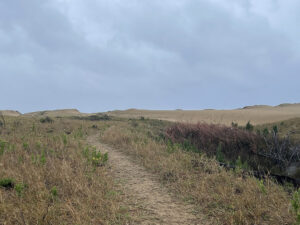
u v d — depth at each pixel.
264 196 5.11
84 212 4.31
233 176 6.69
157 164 8.14
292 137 11.55
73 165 7.41
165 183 6.52
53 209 4.36
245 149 11.25
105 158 8.34
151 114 54.59
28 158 7.48
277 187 5.68
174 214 4.71
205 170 7.41
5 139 11.00
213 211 4.77
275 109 57.34
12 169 6.42
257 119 29.98
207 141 12.15
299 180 6.27
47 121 20.28
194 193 5.64
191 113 48.41
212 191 5.73
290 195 5.43
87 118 31.88
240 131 12.64
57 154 8.70
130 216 4.52
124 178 6.95
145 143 11.64
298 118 15.21
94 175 6.53
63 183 5.58
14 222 3.99
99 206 4.73
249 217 4.41
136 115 52.97
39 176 5.73
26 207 4.36
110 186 5.93
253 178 6.28
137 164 8.59
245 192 5.33
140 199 5.42
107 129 17.88
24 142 9.94
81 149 9.92
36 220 4.02
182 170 7.32
